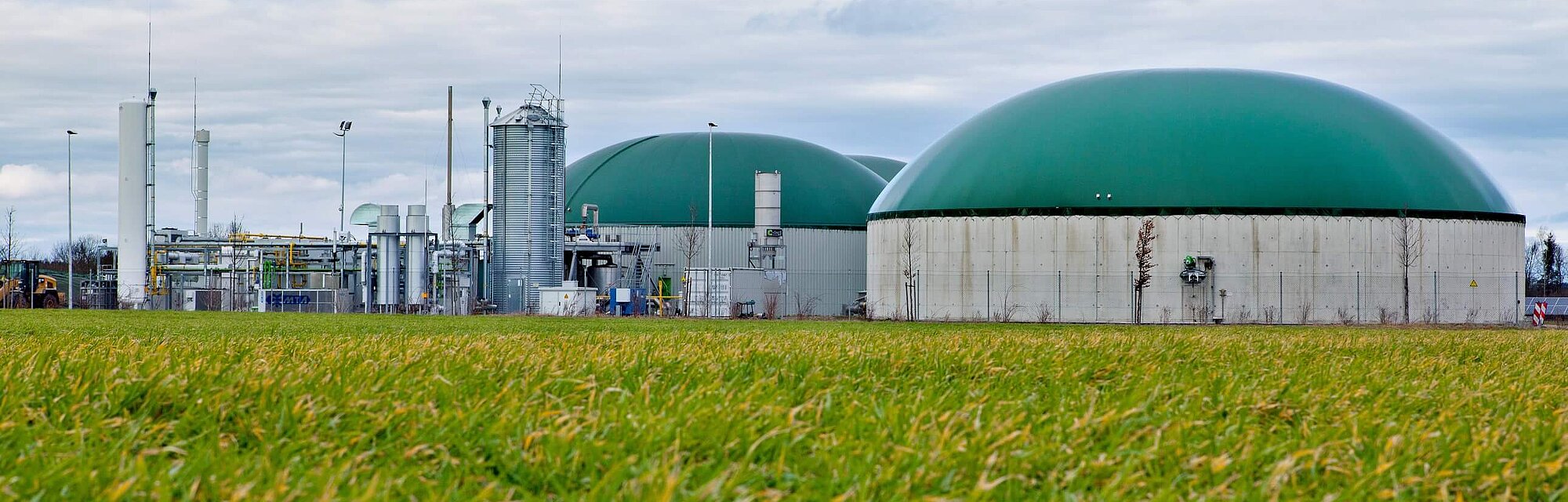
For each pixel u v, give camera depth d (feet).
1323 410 53.06
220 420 44.16
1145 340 89.92
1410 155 205.98
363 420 43.57
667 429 41.14
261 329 140.67
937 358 68.69
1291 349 88.89
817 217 265.75
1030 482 38.19
